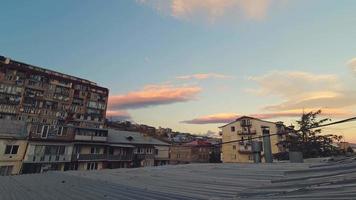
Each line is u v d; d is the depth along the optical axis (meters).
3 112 51.16
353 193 2.97
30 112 55.16
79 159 34.97
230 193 4.68
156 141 51.50
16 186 6.61
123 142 43.38
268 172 7.18
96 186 6.42
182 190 5.35
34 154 30.06
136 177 8.34
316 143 35.34
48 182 7.40
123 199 4.62
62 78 62.44
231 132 58.94
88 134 37.44
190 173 8.91
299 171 6.47
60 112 60.72
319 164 7.59
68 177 8.70
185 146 62.59
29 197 5.02
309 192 3.60
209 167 10.80
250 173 7.42
